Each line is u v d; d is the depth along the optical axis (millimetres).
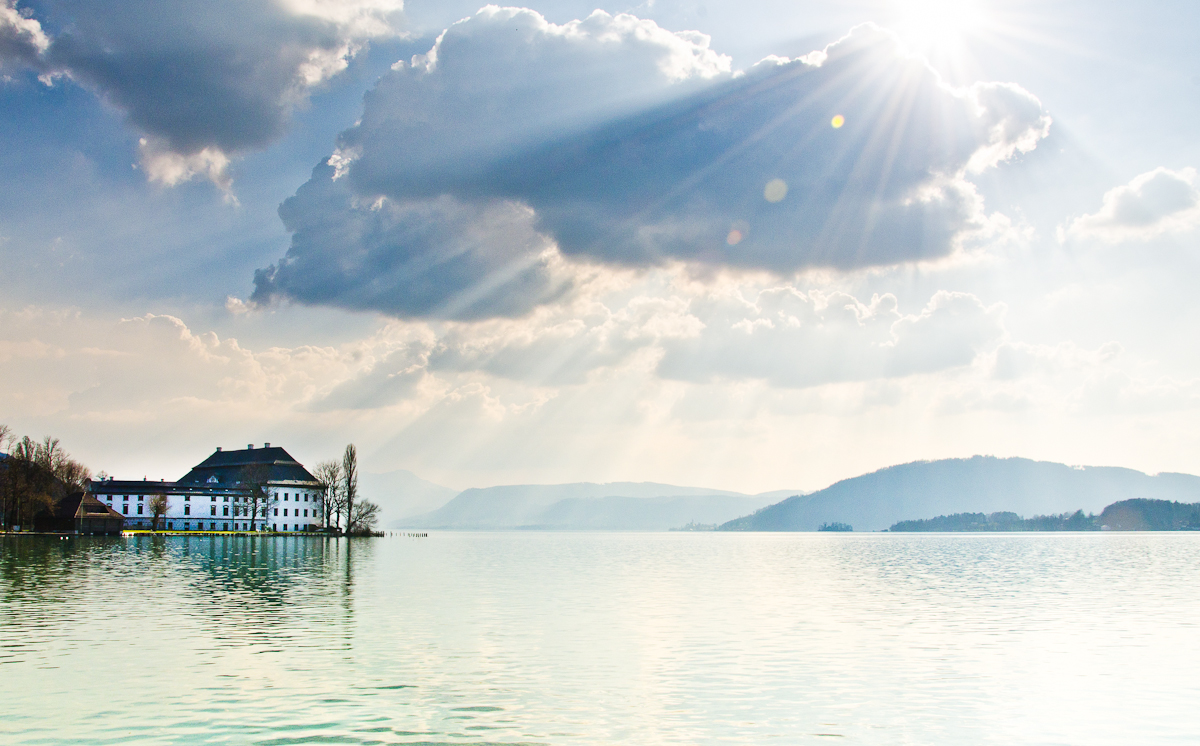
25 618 55750
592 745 28203
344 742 28391
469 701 33594
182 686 35875
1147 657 44156
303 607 63062
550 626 54188
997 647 47031
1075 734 30031
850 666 41031
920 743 28875
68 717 31141
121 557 123938
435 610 62219
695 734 29516
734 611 63875
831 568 129125
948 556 180000
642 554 192500
